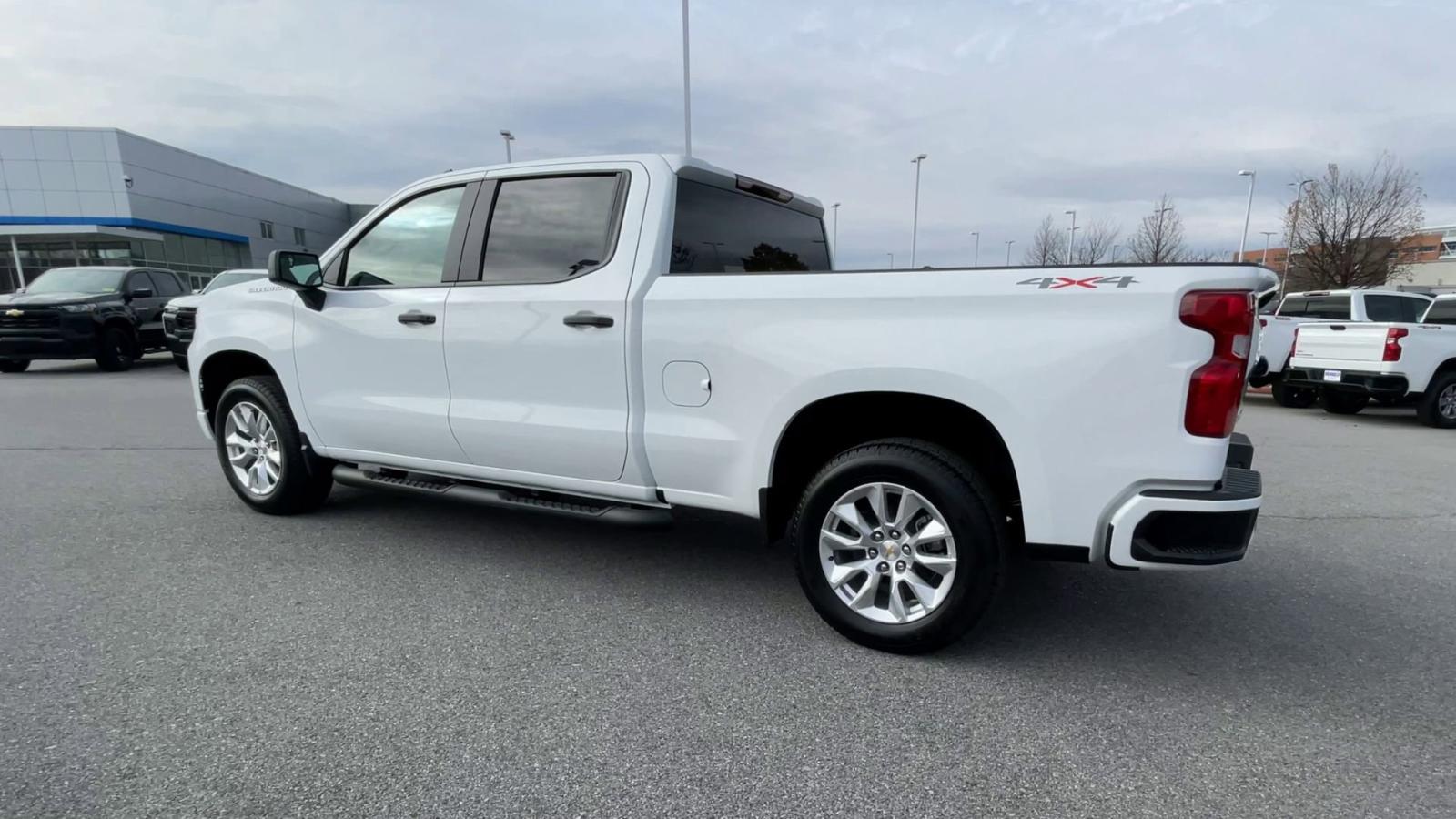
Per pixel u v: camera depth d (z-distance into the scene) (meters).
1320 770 2.35
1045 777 2.31
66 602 3.49
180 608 3.45
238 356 4.73
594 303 3.39
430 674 2.88
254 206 38.41
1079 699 2.75
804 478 3.41
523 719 2.59
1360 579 3.96
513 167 3.74
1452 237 45.78
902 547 3.01
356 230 4.21
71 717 2.55
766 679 2.88
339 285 4.24
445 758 2.36
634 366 3.34
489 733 2.50
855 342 2.89
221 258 36.22
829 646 3.15
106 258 30.95
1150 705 2.72
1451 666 3.01
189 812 2.11
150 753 2.37
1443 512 5.27
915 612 3.03
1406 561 4.24
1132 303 2.55
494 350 3.66
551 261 3.59
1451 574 4.03
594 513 3.51
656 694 2.76
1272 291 2.93
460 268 3.82
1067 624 3.39
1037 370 2.66
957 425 3.12
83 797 2.16
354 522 4.73
